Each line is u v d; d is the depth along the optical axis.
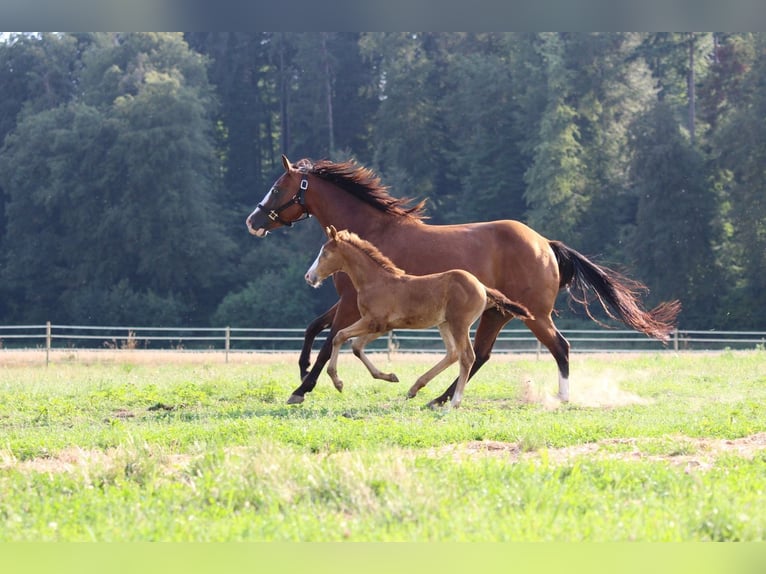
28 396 14.66
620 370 21.52
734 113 51.59
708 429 10.48
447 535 6.18
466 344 12.33
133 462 8.13
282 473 7.42
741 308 49.47
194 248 55.91
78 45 72.75
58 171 57.59
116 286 56.06
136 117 56.75
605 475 7.65
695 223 49.88
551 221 52.75
